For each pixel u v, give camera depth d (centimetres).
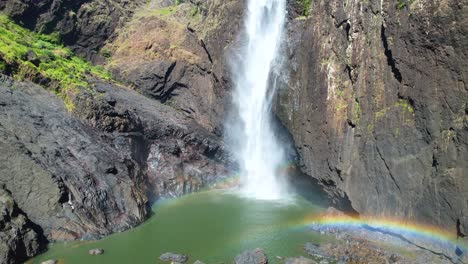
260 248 2584
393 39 2647
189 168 4359
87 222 2877
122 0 5822
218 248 2659
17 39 4394
